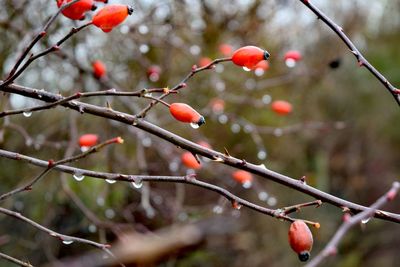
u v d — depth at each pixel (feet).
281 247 17.11
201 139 13.10
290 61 8.21
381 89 19.77
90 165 12.20
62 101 4.51
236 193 16.74
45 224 11.75
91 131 12.15
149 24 11.66
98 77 10.02
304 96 17.72
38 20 11.41
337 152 19.71
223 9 13.55
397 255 18.29
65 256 14.43
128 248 13.78
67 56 10.40
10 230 12.85
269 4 13.82
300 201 17.48
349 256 18.04
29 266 5.02
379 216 4.62
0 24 10.62
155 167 12.94
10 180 12.40
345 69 19.56
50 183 12.16
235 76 14.70
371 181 19.74
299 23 15.93
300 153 17.66
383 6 19.54
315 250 18.12
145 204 10.10
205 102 13.65
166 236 14.28
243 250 16.96
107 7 4.50
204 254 15.81
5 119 8.43
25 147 12.08
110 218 12.18
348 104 19.56
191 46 12.93
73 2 4.44
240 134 15.53
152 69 11.10
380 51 20.48
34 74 11.98
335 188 19.81
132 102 11.80
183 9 12.52
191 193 15.12
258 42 14.44
